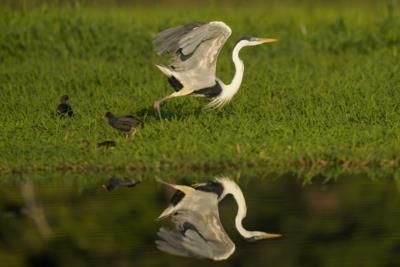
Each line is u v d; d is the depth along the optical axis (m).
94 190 14.27
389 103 17.84
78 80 21.06
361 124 16.73
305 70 22.17
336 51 25.59
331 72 21.72
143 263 11.48
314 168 15.04
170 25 26.48
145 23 26.81
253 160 15.07
